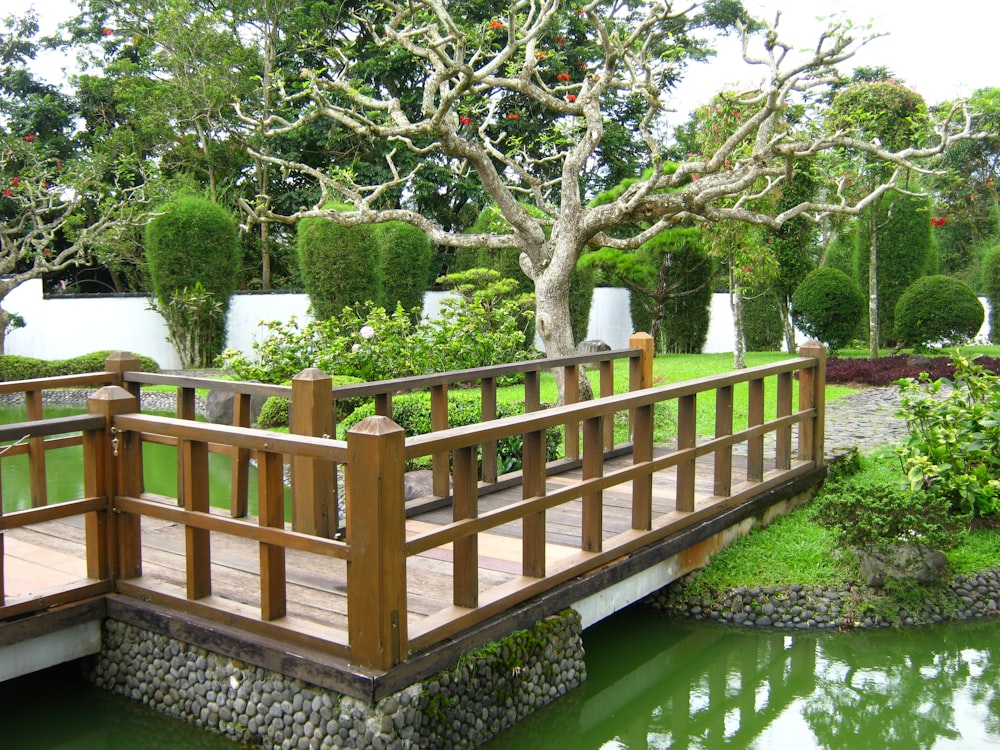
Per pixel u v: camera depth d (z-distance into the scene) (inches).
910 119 436.1
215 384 177.8
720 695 165.8
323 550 117.6
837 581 195.6
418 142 720.3
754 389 216.8
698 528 185.9
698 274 672.4
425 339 401.1
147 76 746.8
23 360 559.2
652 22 276.4
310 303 608.4
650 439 171.2
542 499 141.4
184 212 614.9
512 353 445.1
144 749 137.4
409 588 143.4
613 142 749.3
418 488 236.7
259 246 798.5
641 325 728.3
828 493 242.4
